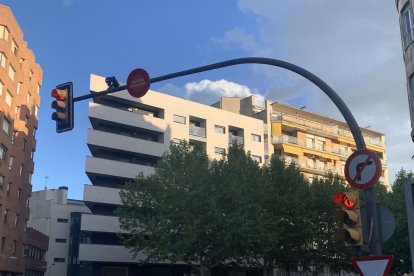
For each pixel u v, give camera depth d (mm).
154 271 49062
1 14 41375
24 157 48656
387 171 72938
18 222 46656
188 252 32438
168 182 34688
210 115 54438
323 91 8992
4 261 41719
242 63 9891
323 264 42844
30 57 50344
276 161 39844
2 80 40625
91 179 48188
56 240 82188
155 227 33062
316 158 64500
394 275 40844
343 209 7523
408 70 24422
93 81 47781
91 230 44406
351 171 7738
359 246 7504
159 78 10695
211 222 31984
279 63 9531
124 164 47188
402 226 37438
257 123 58438
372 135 74500
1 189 41531
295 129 62812
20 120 46594
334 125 68500
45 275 79188
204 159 35188
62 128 11273
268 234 33062
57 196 86000
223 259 33656
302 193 38562
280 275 53125
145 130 49938
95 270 46406
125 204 36562
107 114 47188
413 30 23891
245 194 33406
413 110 24094
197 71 10398
